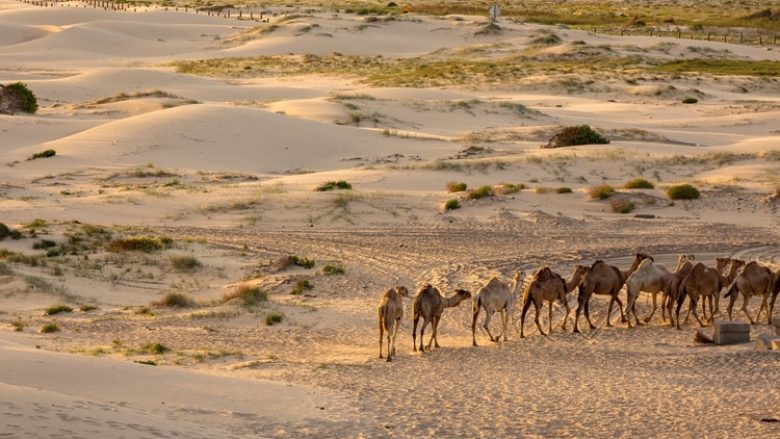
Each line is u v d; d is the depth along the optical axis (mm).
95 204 65312
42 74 142875
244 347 32719
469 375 27297
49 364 23562
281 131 88500
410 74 141000
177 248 52625
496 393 24891
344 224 60469
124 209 64562
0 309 40219
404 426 21438
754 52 170625
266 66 154750
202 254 51719
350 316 38062
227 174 76250
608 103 118812
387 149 87625
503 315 32719
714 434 20859
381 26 188000
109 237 55469
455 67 147875
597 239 55250
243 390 23703
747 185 67500
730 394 24234
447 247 53594
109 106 106312
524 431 21234
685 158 77188
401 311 30391
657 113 111125
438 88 131125
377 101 109188
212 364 29203
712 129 102125
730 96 125188
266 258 51094
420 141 90875
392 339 30016
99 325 36719
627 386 25516
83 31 177125
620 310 35719
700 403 23453
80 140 85438
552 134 94812
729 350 29938
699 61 155375
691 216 61719
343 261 50094
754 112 109688
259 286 44250
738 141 91625
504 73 139875
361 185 70062
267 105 108438
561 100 120812
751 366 27406
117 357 30047
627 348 31016
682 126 103188
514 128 98375
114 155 81875
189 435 17891
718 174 72812
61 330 35656
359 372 27828
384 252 52531
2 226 53969
